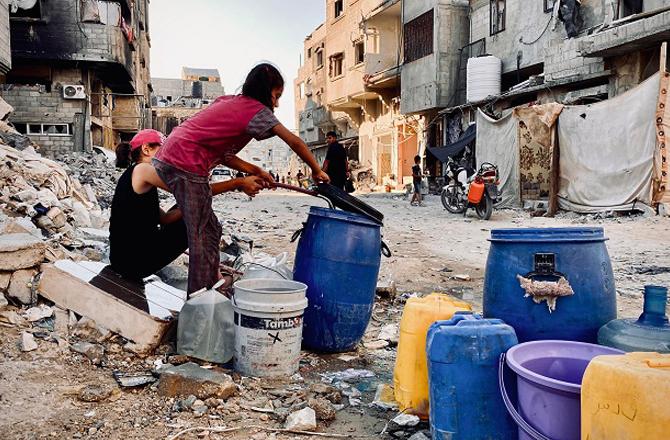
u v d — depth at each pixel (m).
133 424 2.83
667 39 13.27
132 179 4.14
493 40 21.86
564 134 14.24
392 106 30.52
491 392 2.45
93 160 21.97
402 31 26.23
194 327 3.62
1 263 3.84
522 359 2.39
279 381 3.49
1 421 2.71
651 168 12.23
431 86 23.92
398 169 29.73
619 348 2.50
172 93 83.88
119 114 32.44
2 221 5.02
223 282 3.91
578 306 2.75
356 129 37.47
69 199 7.57
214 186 4.04
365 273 4.02
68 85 23.84
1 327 3.63
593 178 13.52
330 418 3.04
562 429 2.10
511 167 16.48
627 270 7.26
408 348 3.05
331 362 3.99
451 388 2.49
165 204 13.34
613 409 1.87
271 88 3.81
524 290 2.80
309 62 47.62
